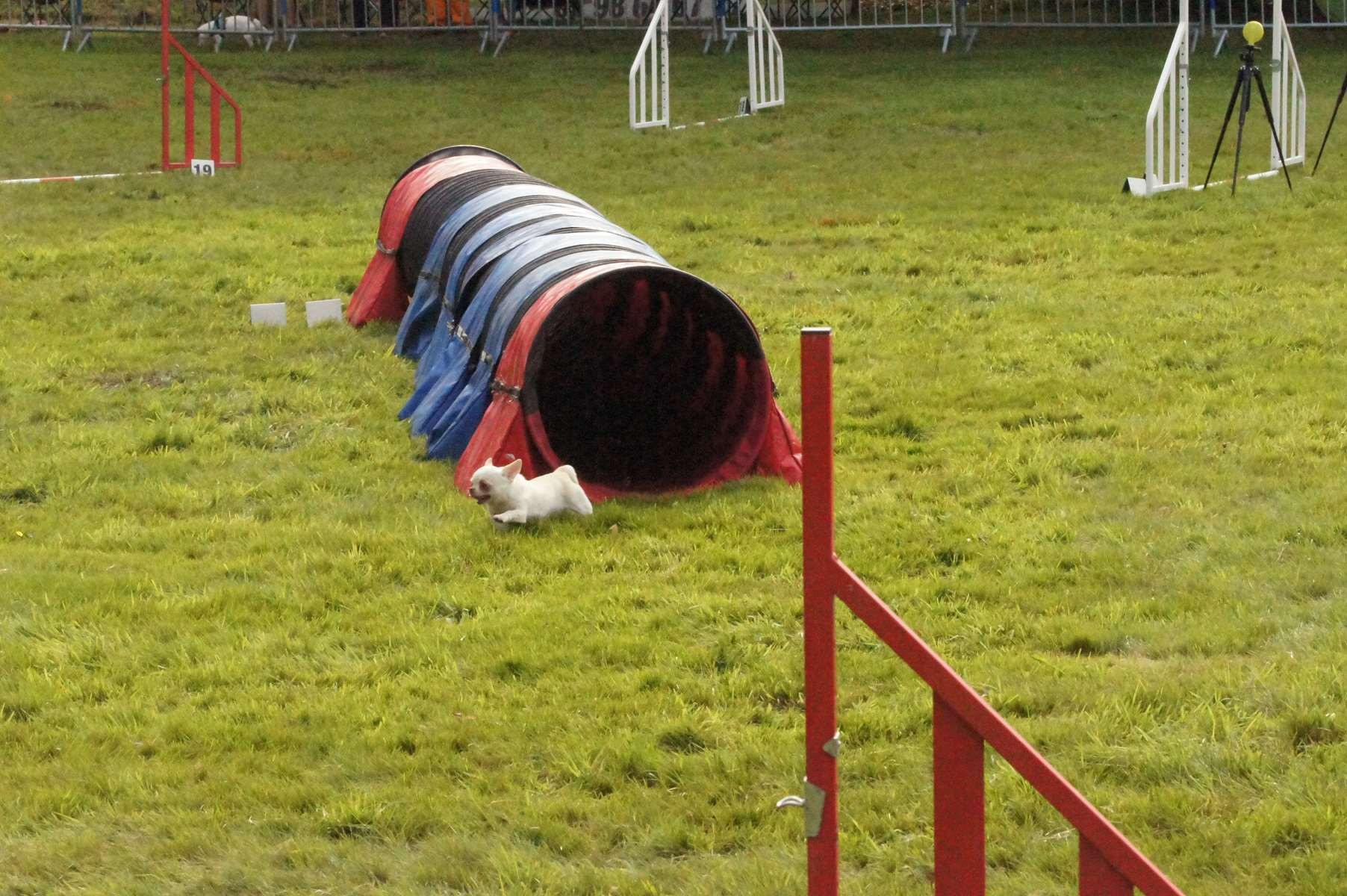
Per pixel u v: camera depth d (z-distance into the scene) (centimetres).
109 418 1023
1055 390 1027
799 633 655
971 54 2755
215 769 552
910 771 533
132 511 848
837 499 835
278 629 674
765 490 856
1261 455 870
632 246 986
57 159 2012
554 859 489
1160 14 2939
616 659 635
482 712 589
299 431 988
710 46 2900
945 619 663
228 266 1441
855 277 1375
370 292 1244
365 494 862
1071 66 2586
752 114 2239
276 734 575
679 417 921
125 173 1911
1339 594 675
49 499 864
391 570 741
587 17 3105
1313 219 1507
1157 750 536
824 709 377
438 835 506
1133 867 354
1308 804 498
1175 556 734
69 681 625
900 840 491
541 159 1977
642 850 493
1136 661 623
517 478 794
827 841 381
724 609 678
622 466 895
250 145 2111
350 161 2002
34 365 1123
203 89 2502
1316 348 1088
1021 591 694
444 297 1075
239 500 860
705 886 465
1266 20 2828
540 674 623
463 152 1319
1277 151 1758
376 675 628
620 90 2514
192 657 652
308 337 1199
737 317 872
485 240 1039
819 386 367
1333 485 816
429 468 904
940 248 1480
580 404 934
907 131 2091
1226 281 1300
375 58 2836
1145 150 1756
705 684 606
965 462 893
